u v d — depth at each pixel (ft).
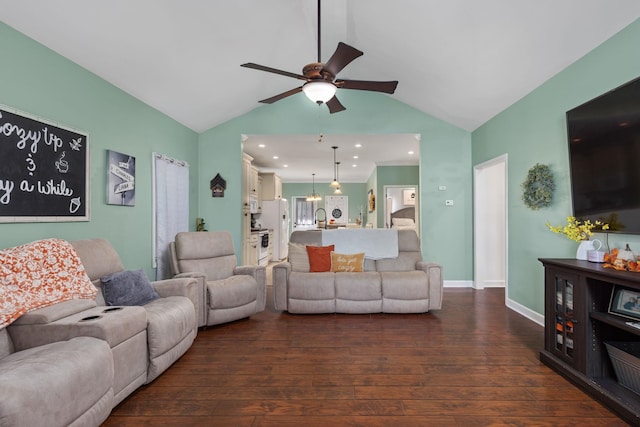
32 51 7.84
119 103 10.93
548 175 10.36
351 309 12.23
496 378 7.54
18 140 7.44
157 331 7.30
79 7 7.57
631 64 7.54
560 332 7.89
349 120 17.01
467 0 8.70
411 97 15.99
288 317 12.16
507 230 13.30
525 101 11.95
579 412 6.23
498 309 13.03
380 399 6.70
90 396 5.30
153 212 12.81
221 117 16.37
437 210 17.02
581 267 7.08
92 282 8.21
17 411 4.20
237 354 8.89
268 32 11.07
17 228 7.49
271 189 29.50
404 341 9.77
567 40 8.78
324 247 13.64
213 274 12.21
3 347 5.94
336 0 9.78
